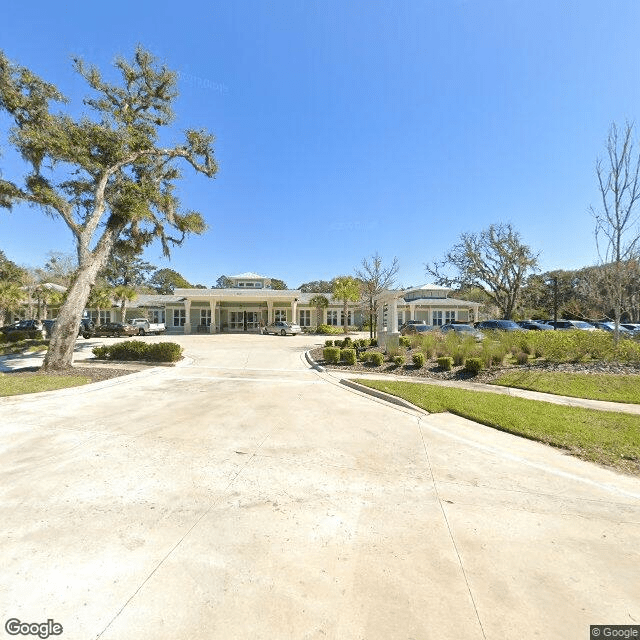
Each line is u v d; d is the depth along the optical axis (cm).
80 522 296
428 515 315
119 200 1265
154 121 1468
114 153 1223
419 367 1171
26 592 217
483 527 297
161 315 3919
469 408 668
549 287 4494
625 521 309
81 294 1193
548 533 289
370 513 318
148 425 580
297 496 348
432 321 3428
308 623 198
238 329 3578
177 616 202
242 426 579
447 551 264
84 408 692
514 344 1250
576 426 567
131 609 206
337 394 834
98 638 187
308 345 2095
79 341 2405
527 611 207
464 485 376
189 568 241
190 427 571
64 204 1183
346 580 232
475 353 1197
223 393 839
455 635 191
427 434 547
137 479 380
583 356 1131
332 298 3703
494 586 228
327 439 519
